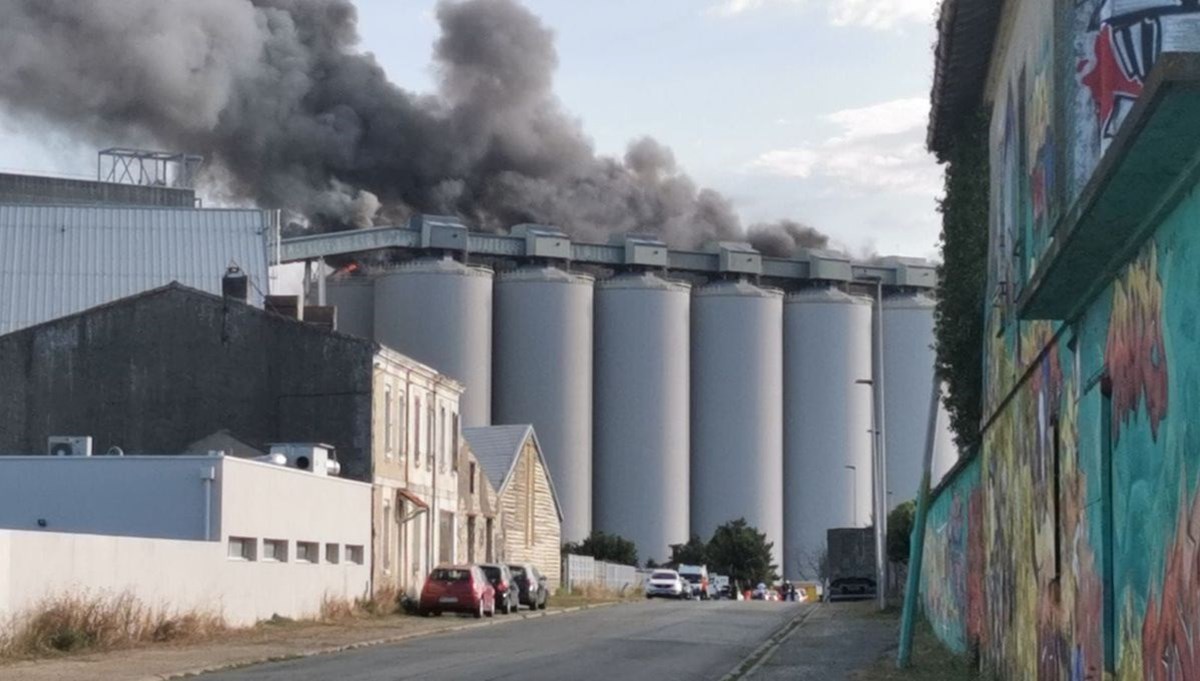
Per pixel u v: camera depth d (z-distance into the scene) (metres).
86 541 28.12
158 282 55.44
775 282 94.94
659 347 86.81
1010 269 19.22
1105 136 11.41
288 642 30.95
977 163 23.94
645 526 86.06
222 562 34.00
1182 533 8.48
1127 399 10.20
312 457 41.62
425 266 81.19
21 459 35.25
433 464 52.03
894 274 95.12
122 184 71.12
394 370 47.28
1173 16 11.28
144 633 29.80
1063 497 13.85
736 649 30.38
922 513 26.08
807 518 91.38
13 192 68.69
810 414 91.94
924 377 93.50
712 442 89.19
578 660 26.72
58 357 45.03
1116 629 10.82
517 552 65.00
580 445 84.19
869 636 35.28
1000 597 20.19
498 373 84.19
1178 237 8.55
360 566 43.72
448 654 28.25
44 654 26.27
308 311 51.59
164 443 44.66
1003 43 20.33
